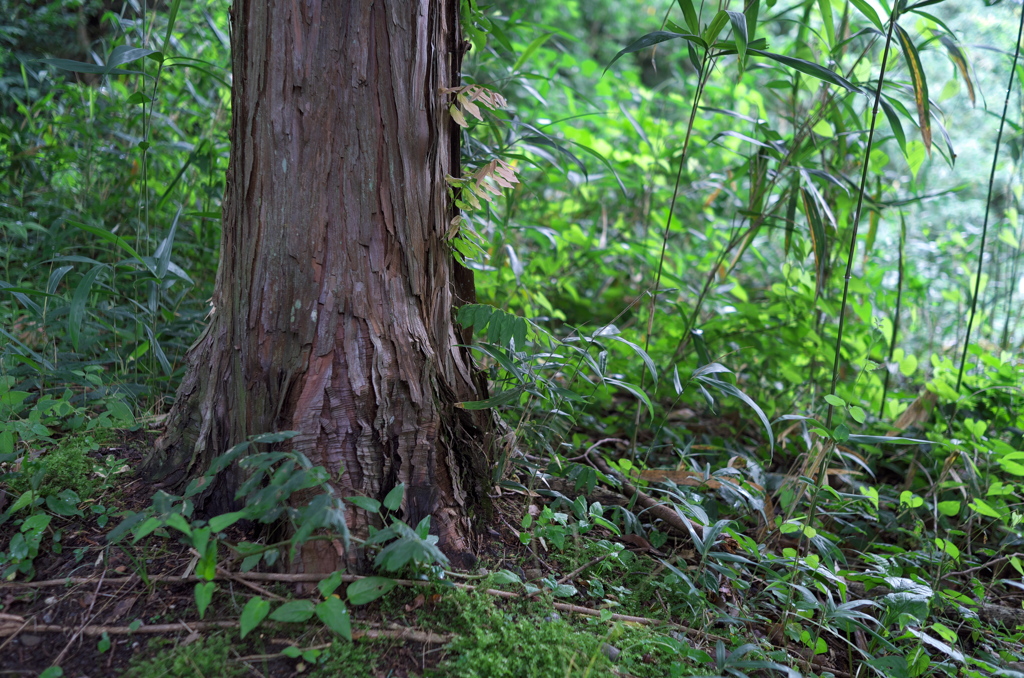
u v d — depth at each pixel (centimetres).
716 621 171
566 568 180
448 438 178
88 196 288
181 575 154
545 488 210
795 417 177
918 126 220
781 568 200
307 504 156
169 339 247
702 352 248
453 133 187
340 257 161
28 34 347
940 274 391
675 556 194
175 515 129
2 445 167
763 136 280
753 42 197
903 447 284
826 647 166
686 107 407
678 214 451
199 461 171
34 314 216
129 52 193
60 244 245
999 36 430
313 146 158
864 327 307
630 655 154
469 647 147
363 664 140
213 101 345
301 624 146
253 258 163
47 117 319
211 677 134
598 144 366
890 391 314
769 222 272
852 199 272
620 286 398
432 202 176
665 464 255
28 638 139
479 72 340
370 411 163
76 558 155
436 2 170
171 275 209
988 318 362
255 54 158
